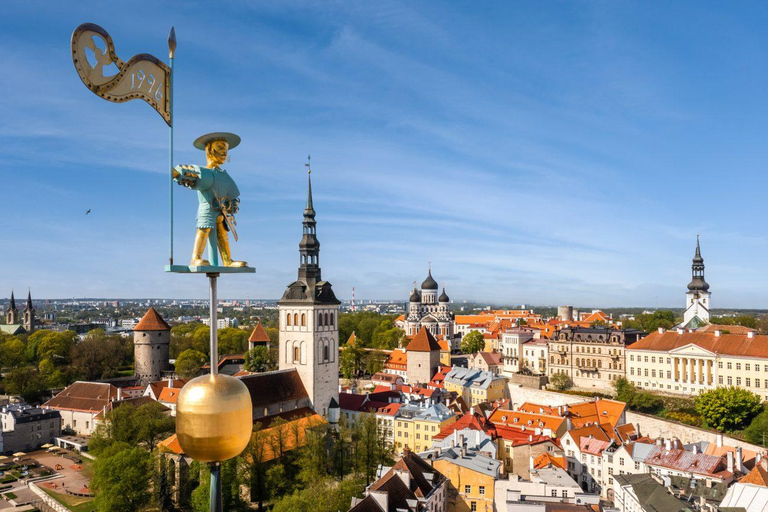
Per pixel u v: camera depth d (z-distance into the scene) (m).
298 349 162.50
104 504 120.06
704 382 182.38
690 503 105.44
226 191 21.33
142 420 155.38
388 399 188.00
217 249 21.28
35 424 184.88
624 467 133.25
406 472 99.00
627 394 185.88
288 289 164.88
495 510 109.75
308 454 131.12
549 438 143.12
